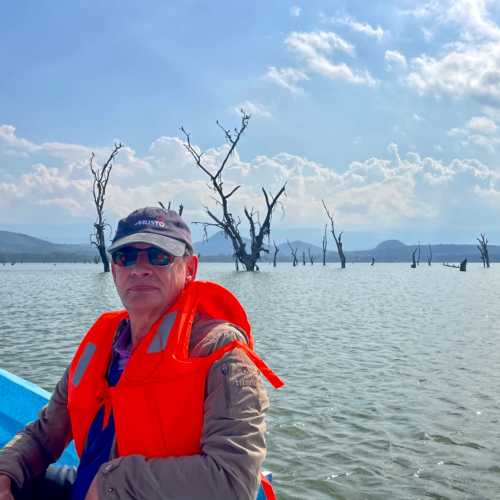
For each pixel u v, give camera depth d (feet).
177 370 5.82
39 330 53.47
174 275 6.81
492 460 19.19
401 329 56.39
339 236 373.20
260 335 51.88
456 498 16.26
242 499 5.48
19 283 158.30
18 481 7.36
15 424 12.65
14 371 34.32
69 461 10.75
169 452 5.85
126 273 6.66
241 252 242.78
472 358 39.32
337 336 51.06
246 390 5.80
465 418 24.20
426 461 19.11
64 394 7.79
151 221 6.90
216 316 6.75
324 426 22.98
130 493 5.59
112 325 7.21
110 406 6.67
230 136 202.28
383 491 16.72
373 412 25.12
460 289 137.39
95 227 217.36
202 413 5.84
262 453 5.70
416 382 31.50
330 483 17.28
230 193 209.56
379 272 313.53
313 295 109.60
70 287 134.10
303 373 34.09
